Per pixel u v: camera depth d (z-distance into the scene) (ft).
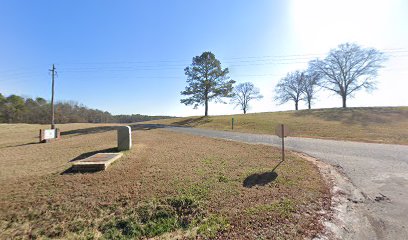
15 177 19.88
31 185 17.80
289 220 11.76
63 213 13.75
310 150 30.96
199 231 11.32
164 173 19.99
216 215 12.61
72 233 12.16
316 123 70.90
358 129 56.13
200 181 17.72
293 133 52.65
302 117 92.27
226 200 14.26
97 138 49.39
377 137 43.78
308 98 157.99
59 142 45.98
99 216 13.43
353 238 10.25
